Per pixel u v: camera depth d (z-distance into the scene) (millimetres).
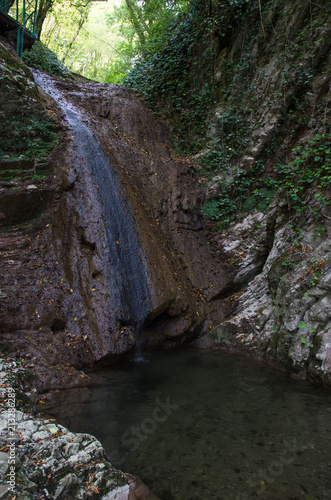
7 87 6660
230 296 8023
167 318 6766
